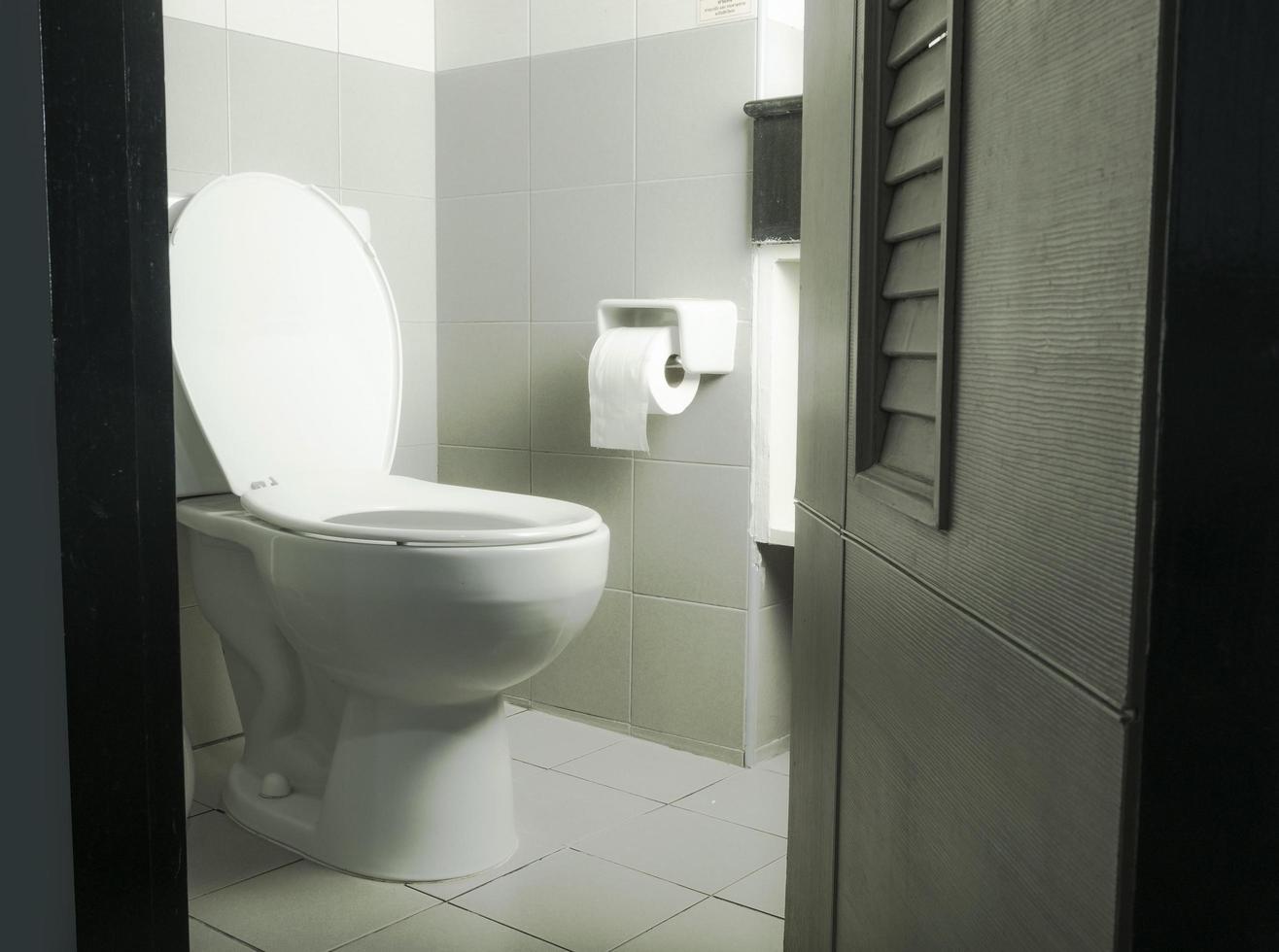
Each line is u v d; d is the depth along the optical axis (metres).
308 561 1.53
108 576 0.68
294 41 2.14
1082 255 0.43
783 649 2.15
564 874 1.65
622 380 1.98
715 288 2.07
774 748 2.15
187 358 1.77
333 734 1.79
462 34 2.35
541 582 1.50
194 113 2.01
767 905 1.56
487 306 2.37
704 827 1.81
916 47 0.65
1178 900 0.39
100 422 0.67
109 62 0.66
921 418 0.68
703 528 2.12
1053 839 0.45
